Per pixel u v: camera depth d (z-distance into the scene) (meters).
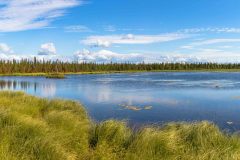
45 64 134.00
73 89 41.41
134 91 36.88
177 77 78.44
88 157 8.41
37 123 9.03
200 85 46.19
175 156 7.92
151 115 18.89
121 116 18.53
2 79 76.88
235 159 7.47
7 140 7.32
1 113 9.27
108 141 9.18
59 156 7.37
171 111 20.53
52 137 8.38
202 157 7.49
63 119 10.98
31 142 7.47
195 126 9.77
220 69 179.12
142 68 164.62
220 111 20.45
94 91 37.81
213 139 8.77
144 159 7.73
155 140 8.42
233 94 31.98
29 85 51.06
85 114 17.28
